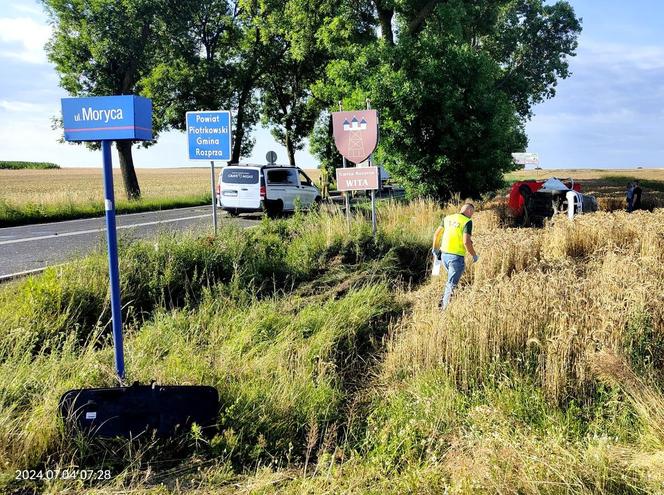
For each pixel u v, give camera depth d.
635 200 22.64
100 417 4.50
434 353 6.19
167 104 32.28
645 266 8.81
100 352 5.90
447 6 25.62
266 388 5.37
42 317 6.98
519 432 4.43
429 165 23.38
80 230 17.78
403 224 15.84
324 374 6.12
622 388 5.15
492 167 24.08
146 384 4.95
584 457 3.93
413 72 23.62
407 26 27.45
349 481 3.93
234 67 33.97
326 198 29.81
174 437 4.59
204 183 67.69
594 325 6.04
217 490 3.99
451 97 22.66
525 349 6.13
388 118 23.20
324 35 27.86
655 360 5.84
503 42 38.59
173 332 6.85
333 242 12.57
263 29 32.91
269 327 7.43
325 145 32.56
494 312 6.28
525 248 11.38
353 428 5.09
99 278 8.30
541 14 39.22
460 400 5.30
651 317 6.23
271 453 4.64
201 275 9.53
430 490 3.73
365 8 28.28
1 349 5.88
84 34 28.22
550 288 6.73
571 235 13.28
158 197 32.66
